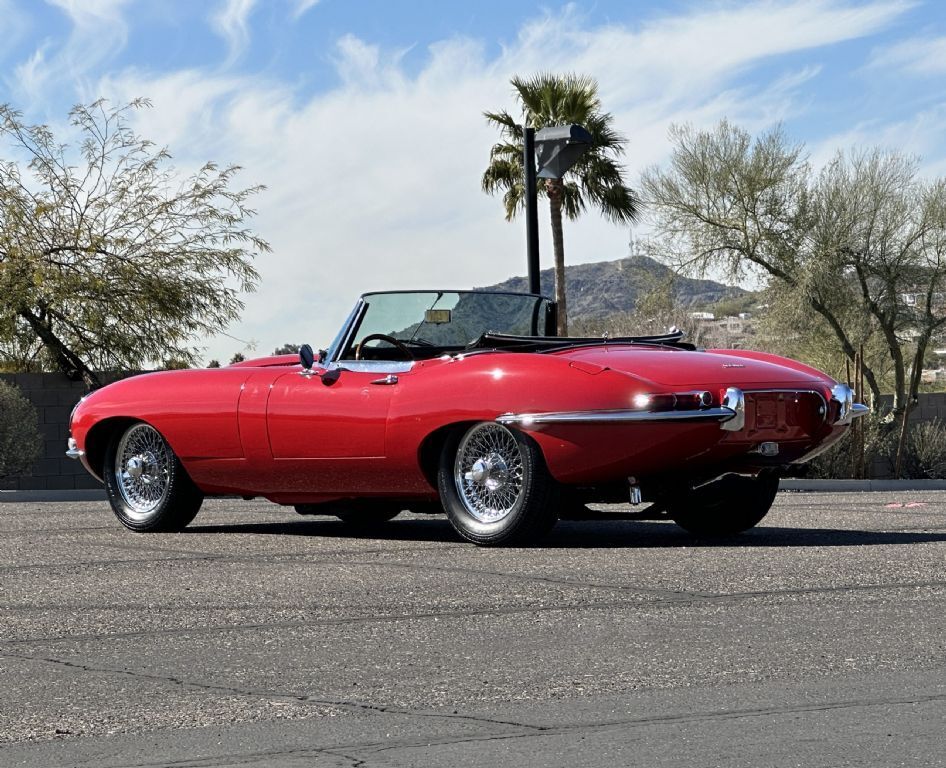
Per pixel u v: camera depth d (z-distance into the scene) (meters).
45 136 22.55
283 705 4.46
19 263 21.73
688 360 8.90
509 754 3.82
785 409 8.84
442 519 11.89
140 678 4.93
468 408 8.86
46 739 4.09
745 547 8.68
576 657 5.16
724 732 4.01
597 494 8.98
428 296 10.14
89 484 20.66
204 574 7.74
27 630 5.96
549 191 33.16
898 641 5.37
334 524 11.28
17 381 20.12
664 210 32.81
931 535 9.44
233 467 10.20
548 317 10.61
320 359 10.19
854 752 3.77
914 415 29.97
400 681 4.81
